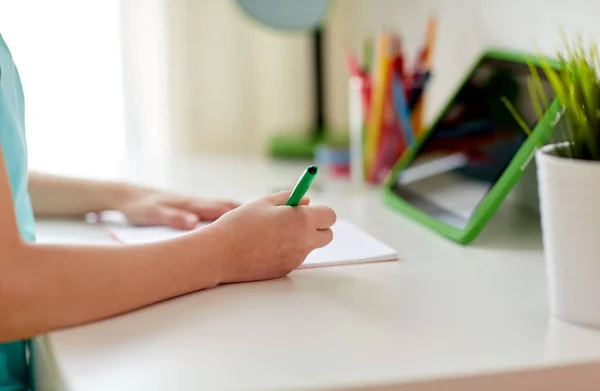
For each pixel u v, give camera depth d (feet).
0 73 2.55
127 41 6.42
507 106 3.61
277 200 2.97
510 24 4.24
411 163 4.23
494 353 2.23
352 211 4.06
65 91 6.45
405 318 2.50
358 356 2.20
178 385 2.03
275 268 2.86
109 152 6.58
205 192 4.50
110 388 2.02
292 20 5.57
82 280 2.41
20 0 6.28
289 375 2.08
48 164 5.61
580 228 2.35
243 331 2.38
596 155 2.36
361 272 2.99
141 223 3.67
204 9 6.47
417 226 3.75
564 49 3.77
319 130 6.06
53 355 2.23
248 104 6.70
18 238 2.33
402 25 5.58
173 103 6.52
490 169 3.51
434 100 5.13
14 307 2.30
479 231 3.36
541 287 2.81
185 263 2.65
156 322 2.45
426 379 2.07
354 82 4.78
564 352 2.23
